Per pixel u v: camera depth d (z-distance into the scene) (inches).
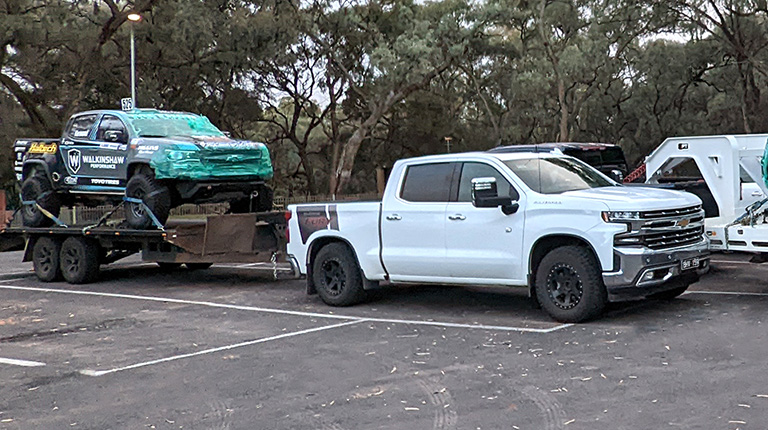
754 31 1910.7
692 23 1950.1
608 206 352.5
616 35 1989.4
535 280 378.0
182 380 297.1
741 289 441.4
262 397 269.0
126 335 390.9
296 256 467.8
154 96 1617.9
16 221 691.4
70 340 385.1
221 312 446.9
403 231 416.5
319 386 279.3
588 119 2223.2
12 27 1251.8
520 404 246.1
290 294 505.0
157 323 420.5
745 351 298.0
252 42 1667.1
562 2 1882.4
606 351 308.5
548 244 376.2
